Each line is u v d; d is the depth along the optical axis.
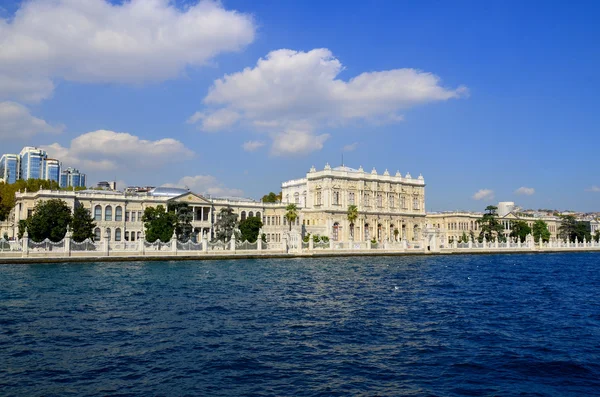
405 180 168.88
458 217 192.00
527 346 26.67
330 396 18.95
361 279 60.12
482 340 27.97
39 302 38.59
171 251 88.81
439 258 113.69
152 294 43.75
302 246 111.75
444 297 44.94
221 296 43.38
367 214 155.75
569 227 199.62
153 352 24.48
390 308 38.41
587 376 21.70
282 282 55.50
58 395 18.62
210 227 135.50
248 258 97.25
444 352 25.30
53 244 78.38
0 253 74.94
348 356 24.38
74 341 26.41
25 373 21.09
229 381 20.48
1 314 33.44
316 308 37.94
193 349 25.14
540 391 19.78
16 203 123.31
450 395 19.22
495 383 20.66
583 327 31.84
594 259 116.88
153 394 18.89
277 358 23.81
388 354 24.83
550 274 71.31
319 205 151.50
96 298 40.94
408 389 19.81
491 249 140.38
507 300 43.59
